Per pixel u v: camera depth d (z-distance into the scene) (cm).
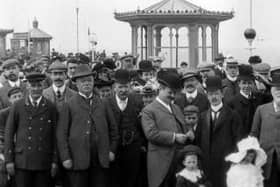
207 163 951
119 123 1015
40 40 3650
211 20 2167
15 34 3994
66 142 937
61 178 985
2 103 1140
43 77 963
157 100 969
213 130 954
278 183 966
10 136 946
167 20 2117
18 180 946
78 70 959
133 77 1284
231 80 1223
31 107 951
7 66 1183
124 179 1035
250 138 909
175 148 954
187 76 1084
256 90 1112
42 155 943
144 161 1044
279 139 949
